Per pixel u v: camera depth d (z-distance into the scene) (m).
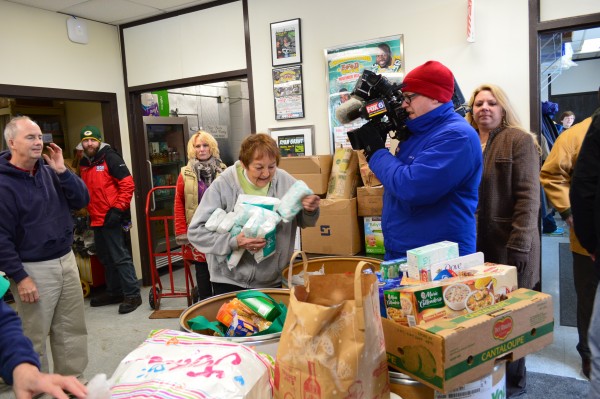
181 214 3.35
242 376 0.87
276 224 1.61
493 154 2.06
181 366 0.89
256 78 3.54
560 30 2.55
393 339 0.99
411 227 1.52
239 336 1.23
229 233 1.64
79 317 2.51
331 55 3.17
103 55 4.19
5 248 2.14
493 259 2.11
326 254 2.76
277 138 3.48
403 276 1.15
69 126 4.89
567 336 2.84
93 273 4.29
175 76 4.02
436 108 1.46
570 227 2.14
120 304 3.93
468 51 2.75
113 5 3.69
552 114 4.38
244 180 1.80
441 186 1.37
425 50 2.88
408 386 0.98
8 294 3.55
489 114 2.08
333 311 0.82
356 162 2.82
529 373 2.43
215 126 6.08
